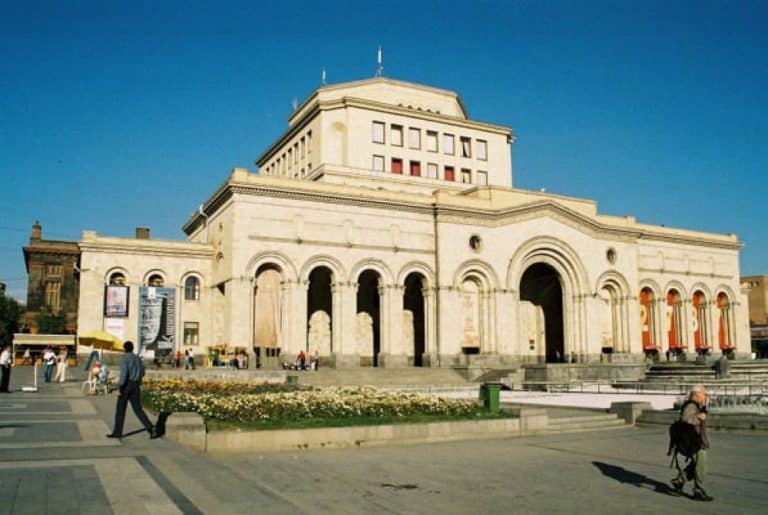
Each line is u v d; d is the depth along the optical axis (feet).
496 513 49.08
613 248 273.95
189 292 228.84
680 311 301.22
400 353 226.79
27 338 272.51
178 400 97.96
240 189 208.64
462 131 278.05
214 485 53.42
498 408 99.30
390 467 66.54
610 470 66.64
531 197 255.29
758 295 485.15
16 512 42.65
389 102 274.77
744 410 111.96
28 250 327.67
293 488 55.52
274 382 158.81
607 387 191.72
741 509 50.98
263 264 210.79
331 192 221.05
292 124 291.79
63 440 71.61
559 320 275.39
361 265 224.33
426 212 237.25
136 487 50.42
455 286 235.81
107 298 215.31
